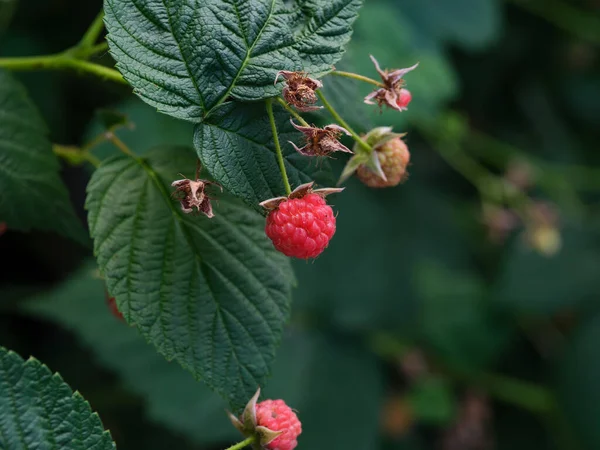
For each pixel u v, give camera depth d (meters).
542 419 0.74
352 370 0.68
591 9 0.84
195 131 0.32
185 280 0.35
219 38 0.32
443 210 0.78
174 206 0.35
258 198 0.33
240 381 0.35
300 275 0.68
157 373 0.57
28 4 0.61
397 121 0.58
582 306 0.74
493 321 0.73
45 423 0.33
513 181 0.77
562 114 0.88
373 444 0.66
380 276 0.70
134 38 0.32
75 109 0.63
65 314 0.56
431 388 0.71
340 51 0.33
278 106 0.33
